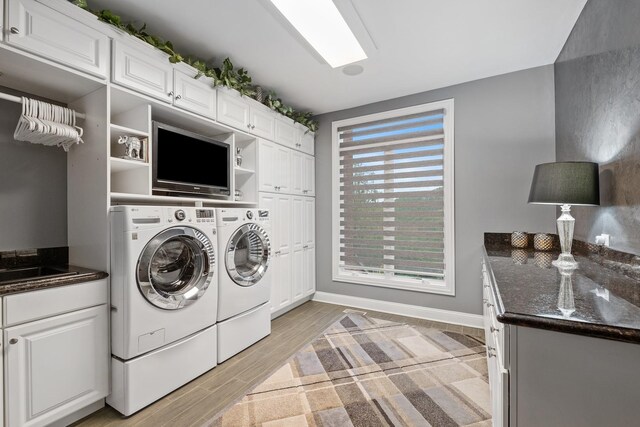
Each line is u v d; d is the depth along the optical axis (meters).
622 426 0.82
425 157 3.23
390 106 3.40
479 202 2.93
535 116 2.69
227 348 2.31
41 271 1.84
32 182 1.92
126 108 2.09
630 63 1.39
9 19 1.38
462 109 3.01
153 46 1.99
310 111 3.79
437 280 3.24
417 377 2.05
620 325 0.80
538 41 2.30
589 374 0.85
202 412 1.70
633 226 1.37
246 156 2.96
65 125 1.75
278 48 2.38
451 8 1.92
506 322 0.91
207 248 2.13
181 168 2.22
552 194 1.73
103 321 1.71
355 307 3.62
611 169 1.58
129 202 2.15
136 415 1.68
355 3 1.86
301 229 3.61
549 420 0.89
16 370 1.38
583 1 1.87
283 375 2.10
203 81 2.36
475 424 1.59
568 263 1.74
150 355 1.78
